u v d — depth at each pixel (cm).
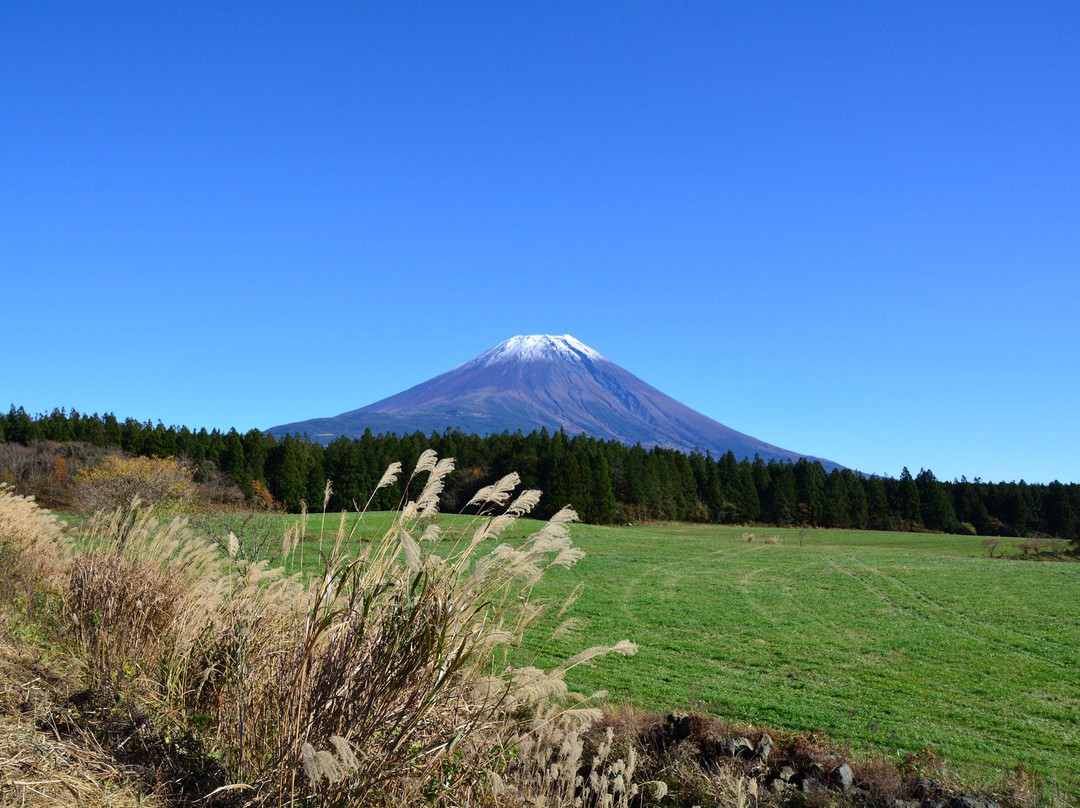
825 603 2962
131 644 518
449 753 352
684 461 10912
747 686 1548
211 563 629
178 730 400
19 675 458
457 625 352
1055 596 3097
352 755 288
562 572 3850
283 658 384
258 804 328
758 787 660
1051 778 913
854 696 1485
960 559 4956
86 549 695
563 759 434
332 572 374
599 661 1706
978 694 1527
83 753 356
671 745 745
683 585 3469
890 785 685
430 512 376
